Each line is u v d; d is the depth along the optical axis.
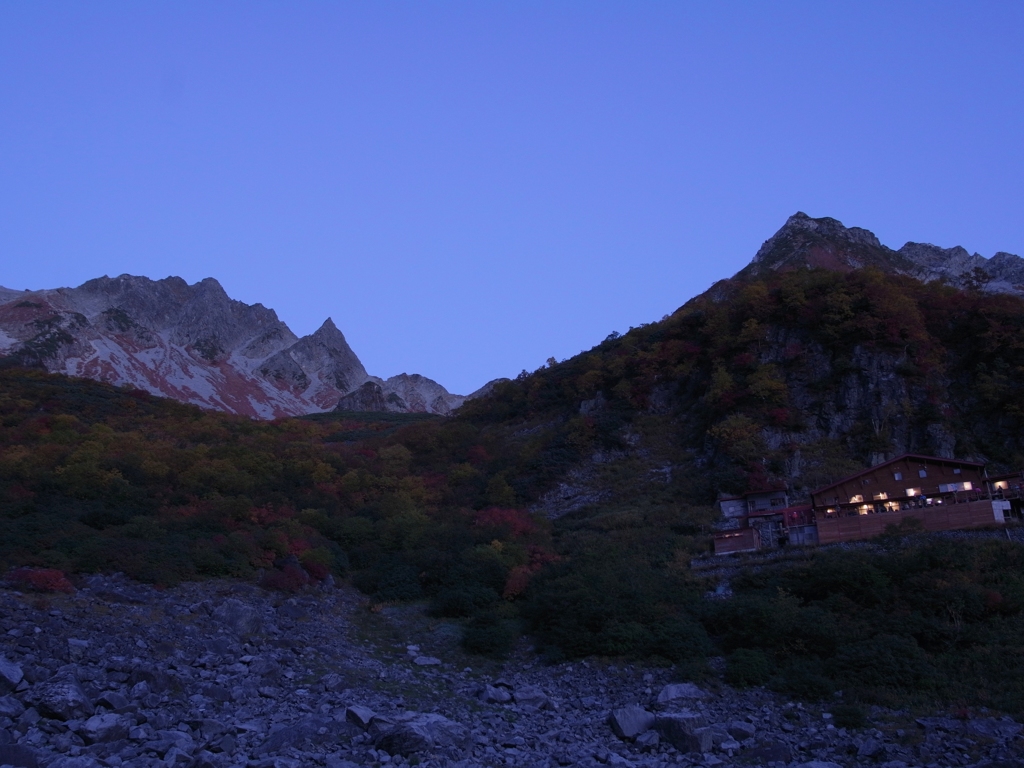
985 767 26.50
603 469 79.62
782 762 28.31
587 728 31.89
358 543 62.31
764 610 42.19
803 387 77.25
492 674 41.50
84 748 21.94
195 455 77.12
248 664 34.56
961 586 41.41
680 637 42.03
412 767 23.72
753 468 68.69
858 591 44.28
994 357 74.75
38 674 27.05
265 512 61.31
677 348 92.81
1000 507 51.59
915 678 35.31
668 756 28.62
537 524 67.81
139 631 35.06
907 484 58.94
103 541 45.62
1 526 45.78
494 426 106.12
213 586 46.12
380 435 125.00
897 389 72.31
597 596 46.56
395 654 42.88
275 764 22.34
